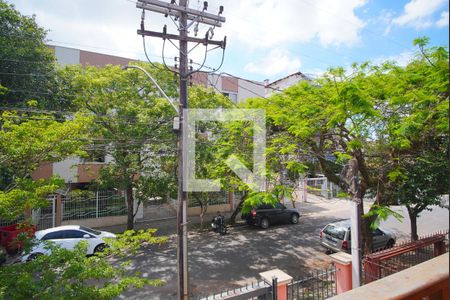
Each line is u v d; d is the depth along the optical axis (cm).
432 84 564
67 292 483
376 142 731
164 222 1769
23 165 627
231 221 1697
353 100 596
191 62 877
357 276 594
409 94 598
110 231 1594
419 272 122
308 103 789
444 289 118
